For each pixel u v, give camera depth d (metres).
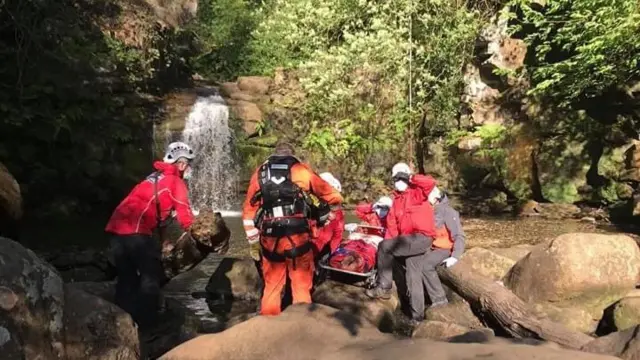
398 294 5.97
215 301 6.09
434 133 15.26
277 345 3.60
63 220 11.14
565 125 13.71
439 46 15.10
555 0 13.06
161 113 14.02
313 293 5.58
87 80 12.45
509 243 9.81
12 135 11.47
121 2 14.74
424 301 5.78
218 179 14.33
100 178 12.24
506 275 6.19
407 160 15.05
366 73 15.22
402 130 15.12
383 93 15.28
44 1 12.30
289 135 15.09
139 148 13.14
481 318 5.14
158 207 4.82
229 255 8.24
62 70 12.22
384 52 14.66
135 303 4.85
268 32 17.16
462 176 14.62
